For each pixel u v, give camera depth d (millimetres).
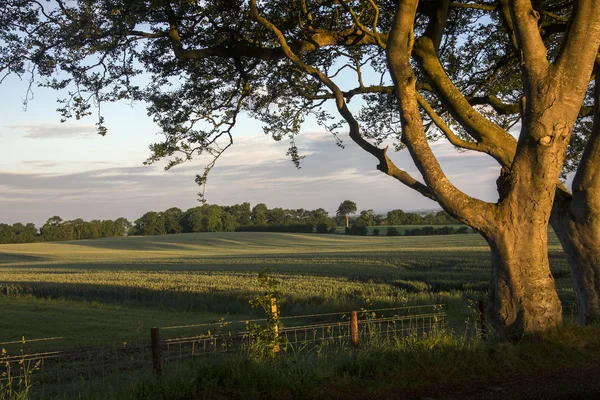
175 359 10641
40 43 10523
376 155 8680
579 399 5582
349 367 6844
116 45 10703
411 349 7262
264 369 6270
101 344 13383
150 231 151000
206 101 12320
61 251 91250
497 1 11781
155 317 18438
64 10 10422
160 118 11914
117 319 17766
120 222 163625
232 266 43719
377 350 7383
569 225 9750
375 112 14227
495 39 13359
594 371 6625
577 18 7977
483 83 13492
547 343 7668
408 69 7934
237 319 17891
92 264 55812
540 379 6367
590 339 7941
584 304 9664
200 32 11367
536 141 8008
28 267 54344
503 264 8211
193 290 24719
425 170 8000
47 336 14766
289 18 11633
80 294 26109
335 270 35500
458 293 20375
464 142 9422
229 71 12195
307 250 75500
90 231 157000
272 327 7445
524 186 8133
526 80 8148
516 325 8070
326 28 12219
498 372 6723
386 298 19422
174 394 5938
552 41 13289
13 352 12531
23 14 10297
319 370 6531
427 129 13930
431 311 16766
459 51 13836
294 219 161875
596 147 9289
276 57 11219
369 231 129625
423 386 6215
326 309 18562
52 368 10750
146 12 10672
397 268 36312
